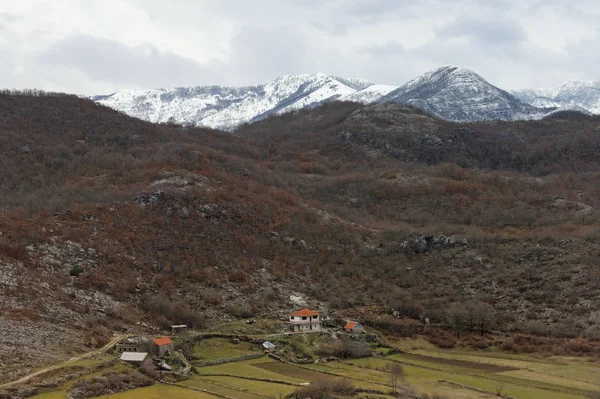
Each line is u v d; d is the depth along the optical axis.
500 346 158.75
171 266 176.50
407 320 175.38
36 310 129.75
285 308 170.75
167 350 126.38
